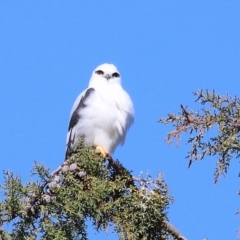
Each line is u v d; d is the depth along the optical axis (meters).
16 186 9.86
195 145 10.31
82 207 10.30
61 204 10.09
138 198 10.80
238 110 10.20
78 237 10.19
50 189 10.10
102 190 10.69
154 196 10.82
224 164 10.11
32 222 9.97
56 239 9.66
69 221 10.16
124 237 10.45
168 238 11.07
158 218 10.88
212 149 10.23
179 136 10.38
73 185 10.64
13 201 9.77
